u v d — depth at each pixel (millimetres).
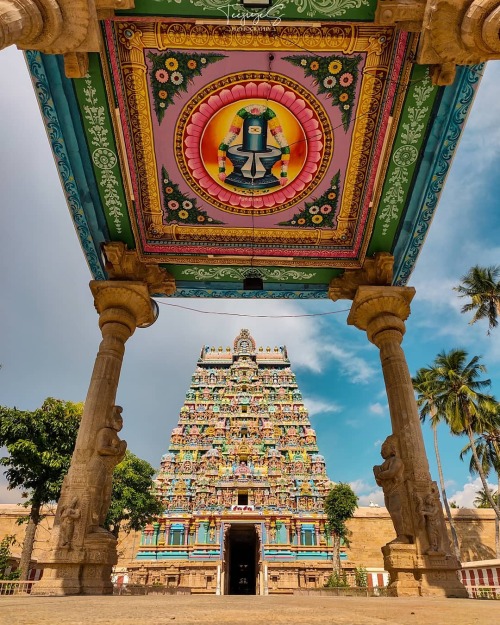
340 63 8555
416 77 8445
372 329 11750
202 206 11383
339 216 11664
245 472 40219
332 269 12680
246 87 9039
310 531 37781
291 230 12008
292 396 47531
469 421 31219
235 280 13305
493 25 5637
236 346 52188
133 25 7820
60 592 7844
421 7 6625
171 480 40750
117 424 10008
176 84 8883
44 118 9062
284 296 13703
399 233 11578
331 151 10227
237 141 10062
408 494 9492
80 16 6074
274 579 33625
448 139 9398
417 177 10320
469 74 8336
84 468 9289
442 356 33531
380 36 8016
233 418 45281
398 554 8836
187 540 37156
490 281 28656
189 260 12367
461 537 38531
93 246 11555
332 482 40719
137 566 35062
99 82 8523
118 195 10641
